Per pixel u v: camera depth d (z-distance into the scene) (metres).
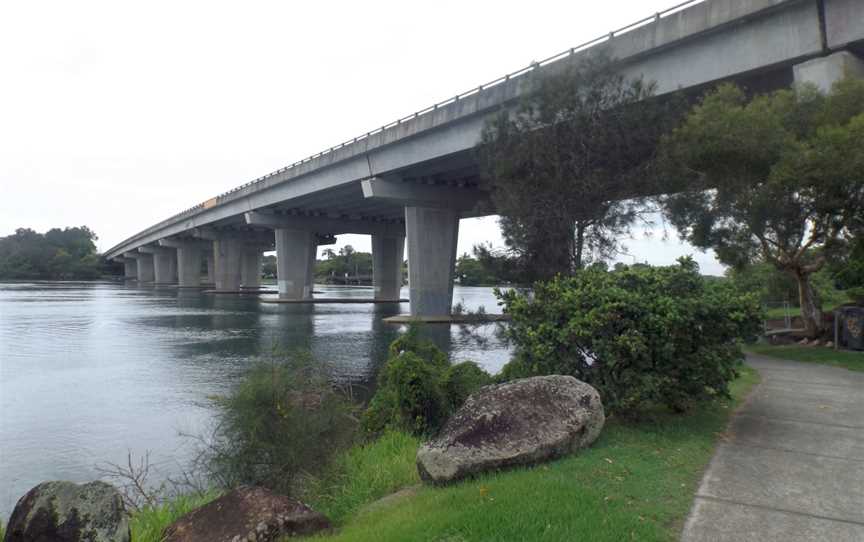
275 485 6.51
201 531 5.23
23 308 50.44
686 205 16.78
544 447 5.79
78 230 169.00
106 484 4.74
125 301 62.25
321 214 64.31
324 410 7.09
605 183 17.48
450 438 5.91
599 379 7.44
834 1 16.38
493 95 28.16
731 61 18.94
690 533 4.20
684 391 7.37
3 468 9.94
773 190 14.84
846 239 16.28
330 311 49.16
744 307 7.28
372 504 5.96
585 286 7.91
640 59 21.64
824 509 4.62
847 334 15.89
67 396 15.52
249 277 105.75
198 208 79.06
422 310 40.03
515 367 8.44
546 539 3.98
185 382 17.34
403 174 39.22
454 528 4.28
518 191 18.55
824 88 16.33
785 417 7.84
